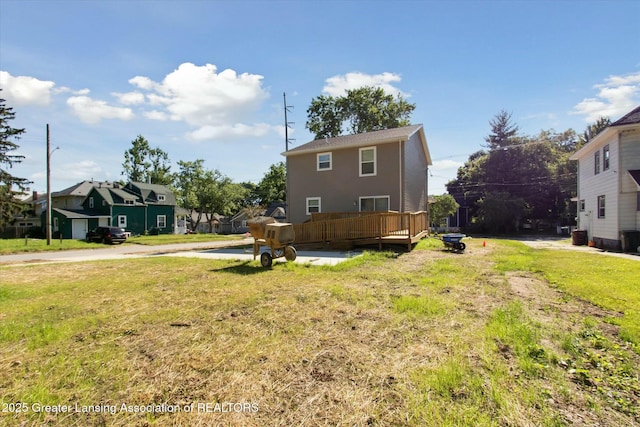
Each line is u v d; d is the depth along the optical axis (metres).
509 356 2.92
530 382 2.47
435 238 16.69
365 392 2.38
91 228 31.66
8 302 5.36
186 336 3.62
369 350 3.12
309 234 13.37
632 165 12.91
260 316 4.27
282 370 2.76
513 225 33.56
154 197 37.50
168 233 37.66
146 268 9.22
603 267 7.76
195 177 46.50
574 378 2.54
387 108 34.19
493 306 4.53
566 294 5.16
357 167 16.25
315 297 5.18
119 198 33.62
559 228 32.12
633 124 12.52
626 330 3.42
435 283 6.08
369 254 10.32
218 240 27.77
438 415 2.07
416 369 2.70
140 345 3.39
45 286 6.75
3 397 2.43
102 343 3.47
